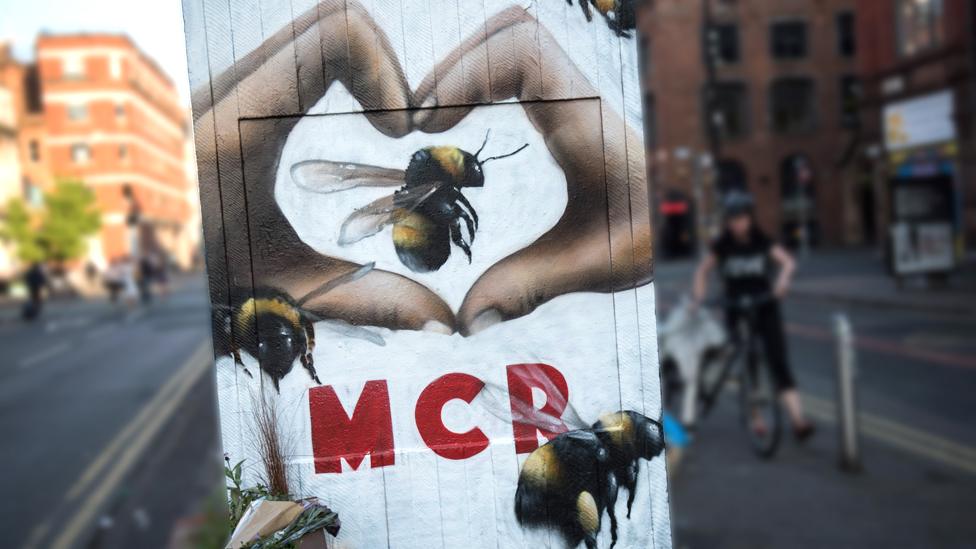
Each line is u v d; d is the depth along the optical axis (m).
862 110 26.88
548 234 2.05
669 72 40.66
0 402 11.20
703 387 6.85
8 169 49.62
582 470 2.07
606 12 2.05
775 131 41.22
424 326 2.03
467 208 2.04
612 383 2.08
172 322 23.14
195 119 1.98
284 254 2.01
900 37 24.44
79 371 13.93
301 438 2.02
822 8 40.91
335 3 2.00
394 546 2.03
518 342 2.06
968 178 21.81
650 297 2.07
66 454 7.66
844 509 4.93
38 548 5.12
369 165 2.02
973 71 21.17
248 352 2.00
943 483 5.35
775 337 6.14
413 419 2.04
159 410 9.58
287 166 2.00
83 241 48.31
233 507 1.95
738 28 40.81
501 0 2.03
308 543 1.90
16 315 31.27
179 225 86.12
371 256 2.02
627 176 2.07
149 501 5.89
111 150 64.88
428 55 2.02
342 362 2.02
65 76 63.97
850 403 5.72
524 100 2.04
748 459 6.16
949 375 8.70
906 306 14.90
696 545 4.44
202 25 1.98
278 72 1.99
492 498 2.05
